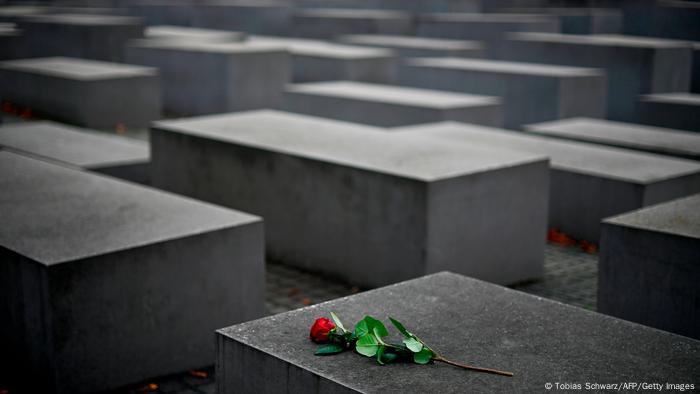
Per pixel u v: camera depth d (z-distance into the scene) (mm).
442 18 20328
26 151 8852
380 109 12516
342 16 20891
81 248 5016
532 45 16672
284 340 3607
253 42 18875
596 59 15523
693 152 9555
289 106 13914
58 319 4820
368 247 7020
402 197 6664
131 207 5961
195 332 5457
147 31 20172
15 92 15195
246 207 8039
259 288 5758
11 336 5211
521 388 3164
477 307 4023
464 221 6816
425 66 15750
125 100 14227
